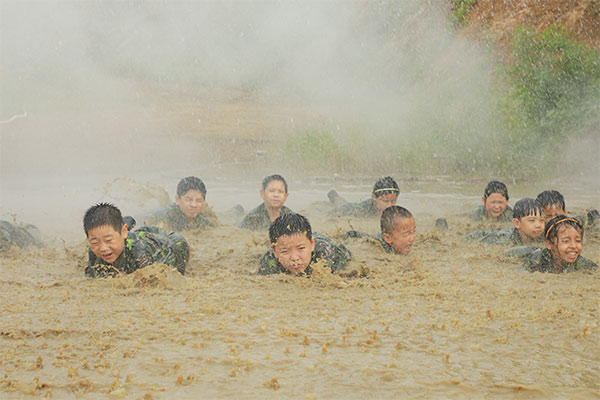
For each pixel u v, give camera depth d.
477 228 8.04
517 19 20.52
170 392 2.80
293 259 5.04
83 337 3.49
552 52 16.17
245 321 3.77
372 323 3.76
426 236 7.05
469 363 3.15
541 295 4.46
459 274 5.26
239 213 9.20
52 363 3.13
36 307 4.09
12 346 3.36
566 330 3.67
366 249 6.27
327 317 3.87
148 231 5.86
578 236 5.34
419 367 3.09
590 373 3.06
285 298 4.33
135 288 4.58
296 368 3.06
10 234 6.36
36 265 5.62
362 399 2.74
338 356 3.21
